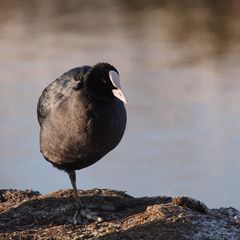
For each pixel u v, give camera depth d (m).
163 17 42.84
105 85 7.20
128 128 21.47
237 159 17.62
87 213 7.52
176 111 23.42
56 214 7.73
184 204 7.51
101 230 7.14
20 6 48.50
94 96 7.21
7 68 31.53
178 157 18.11
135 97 25.80
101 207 7.77
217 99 24.73
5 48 36.12
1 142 19.61
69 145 7.37
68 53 34.19
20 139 20.08
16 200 8.56
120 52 34.28
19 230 7.37
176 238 6.76
